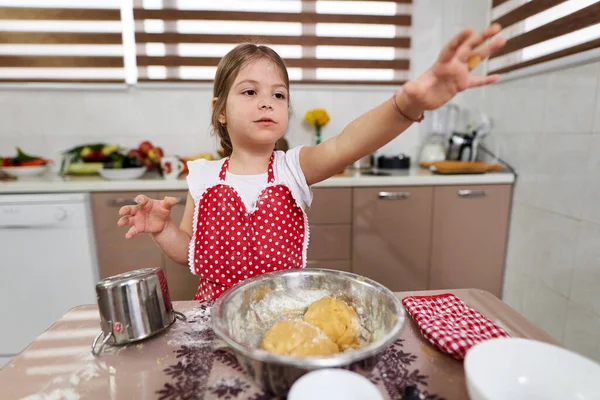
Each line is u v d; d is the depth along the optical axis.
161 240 0.71
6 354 1.57
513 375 0.36
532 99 1.46
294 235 0.78
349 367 0.36
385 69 1.97
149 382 0.42
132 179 1.58
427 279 1.70
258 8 1.84
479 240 1.67
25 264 1.51
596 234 1.16
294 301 0.58
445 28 1.96
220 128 0.83
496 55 1.70
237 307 0.51
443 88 0.45
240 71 0.68
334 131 2.04
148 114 1.91
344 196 1.59
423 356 0.46
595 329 1.17
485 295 0.63
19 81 1.79
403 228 1.64
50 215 1.47
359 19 1.90
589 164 1.18
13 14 1.71
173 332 0.53
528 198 1.51
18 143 1.85
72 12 1.75
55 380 0.42
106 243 1.55
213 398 0.39
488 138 1.80
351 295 0.55
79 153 1.72
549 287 1.39
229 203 0.75
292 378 0.36
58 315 1.57
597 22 1.15
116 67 1.83
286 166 0.78
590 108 1.17
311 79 1.95
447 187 1.61
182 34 1.82
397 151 2.08
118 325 0.48
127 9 1.78
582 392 0.34
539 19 1.43
